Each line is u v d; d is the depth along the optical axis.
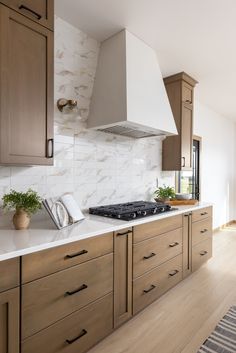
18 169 1.86
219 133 5.50
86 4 1.96
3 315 1.17
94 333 1.63
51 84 1.69
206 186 4.94
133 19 2.15
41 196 2.01
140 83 2.34
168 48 2.62
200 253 3.06
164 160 3.47
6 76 1.44
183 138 3.31
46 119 1.66
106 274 1.72
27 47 1.55
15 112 1.49
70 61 2.25
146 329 1.89
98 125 2.30
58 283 1.40
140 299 2.04
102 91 2.35
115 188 2.71
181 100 3.23
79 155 2.33
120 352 1.65
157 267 2.25
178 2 1.93
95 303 1.63
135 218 2.09
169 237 2.43
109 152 2.65
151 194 3.30
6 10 1.44
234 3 1.93
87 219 2.04
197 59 2.87
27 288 1.26
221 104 4.75
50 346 1.36
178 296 2.41
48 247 1.34
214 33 2.34
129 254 1.92
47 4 1.66
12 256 1.18
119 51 2.31
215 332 1.86
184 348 1.69
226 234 5.00
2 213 1.76
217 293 2.47
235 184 6.21
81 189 2.34
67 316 1.45
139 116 2.22
